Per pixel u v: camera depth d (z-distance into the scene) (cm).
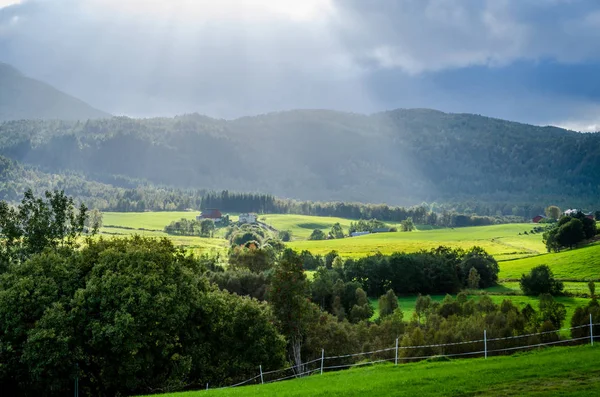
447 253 15862
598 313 5447
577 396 2577
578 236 17662
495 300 11294
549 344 5334
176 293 5000
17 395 4741
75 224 7025
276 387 3806
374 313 11738
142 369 4747
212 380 5228
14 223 6656
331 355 7112
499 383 3017
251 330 5522
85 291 4628
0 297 4562
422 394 2905
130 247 5300
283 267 6538
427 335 6209
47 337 4250
